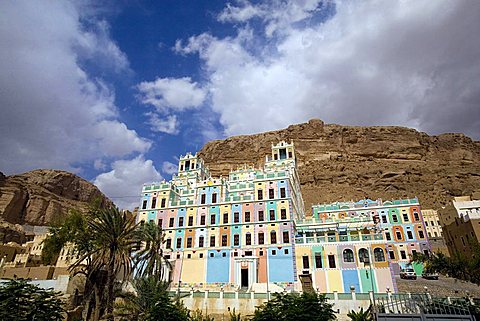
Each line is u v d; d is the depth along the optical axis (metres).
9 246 80.12
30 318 25.62
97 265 34.56
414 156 185.62
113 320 34.59
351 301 34.12
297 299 29.69
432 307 24.97
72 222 52.28
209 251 58.88
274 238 56.59
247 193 65.88
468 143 198.50
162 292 36.28
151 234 47.59
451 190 150.38
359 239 50.94
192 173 84.38
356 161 181.50
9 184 144.25
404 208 79.75
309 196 149.75
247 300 37.75
